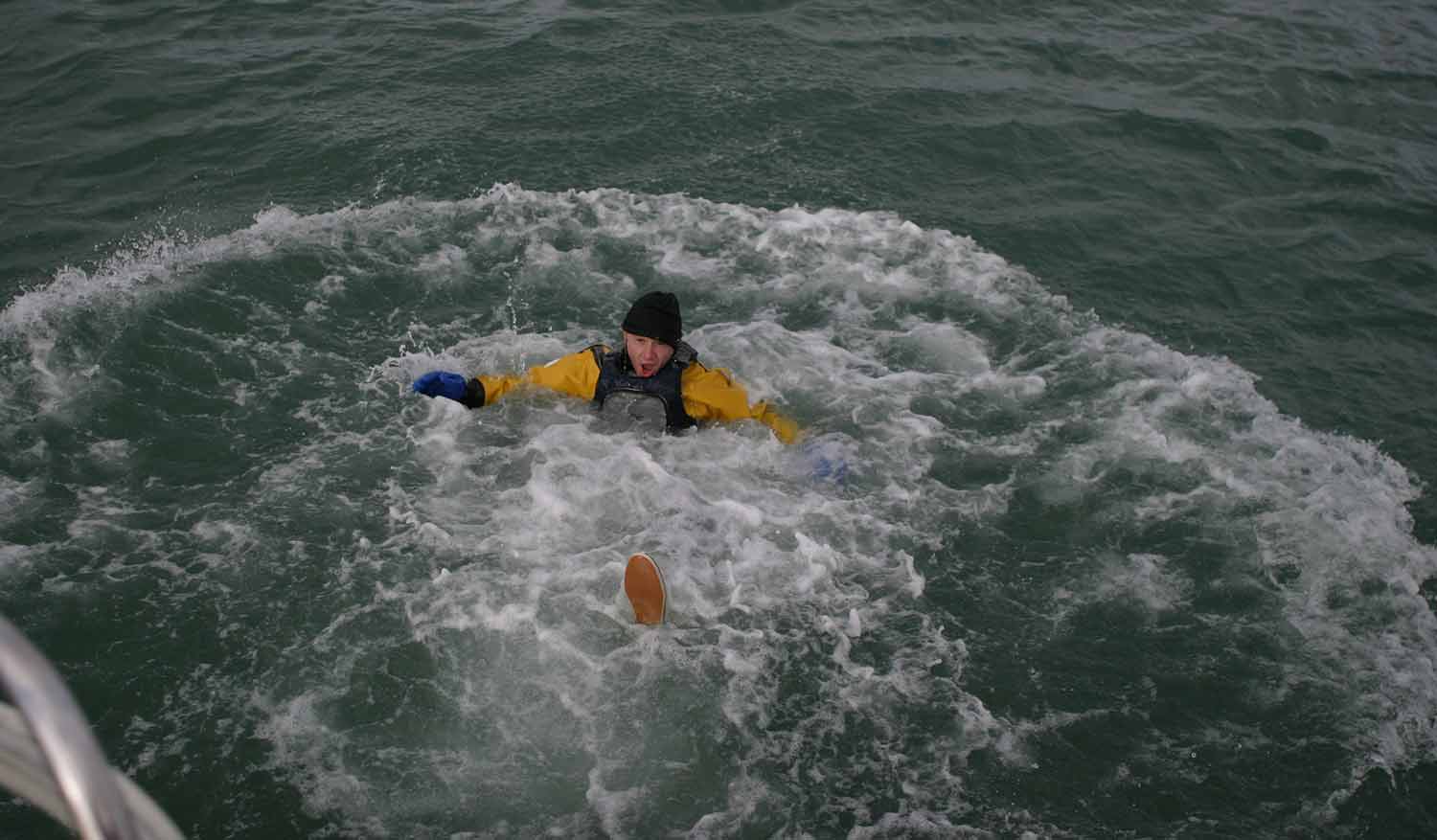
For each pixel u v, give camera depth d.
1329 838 4.11
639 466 5.53
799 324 6.92
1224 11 12.18
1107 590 5.10
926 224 8.03
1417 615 5.05
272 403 5.92
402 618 4.72
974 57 10.54
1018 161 8.93
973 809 4.11
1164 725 4.49
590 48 9.95
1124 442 6.03
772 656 4.64
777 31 10.58
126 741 4.16
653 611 4.61
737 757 4.24
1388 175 9.21
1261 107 10.15
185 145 8.37
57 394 5.86
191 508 5.23
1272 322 7.31
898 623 4.86
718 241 7.62
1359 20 12.19
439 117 8.81
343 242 7.29
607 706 4.39
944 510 5.50
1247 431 6.21
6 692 1.34
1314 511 5.60
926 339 6.84
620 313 6.88
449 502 5.35
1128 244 8.00
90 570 4.85
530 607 4.79
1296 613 5.03
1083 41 11.11
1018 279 7.50
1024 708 4.52
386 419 5.87
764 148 8.74
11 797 3.88
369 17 10.33
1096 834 4.05
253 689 4.39
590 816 3.99
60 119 8.65
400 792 4.04
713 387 5.89
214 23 10.15
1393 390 6.74
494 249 7.35
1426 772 4.35
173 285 6.74
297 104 8.91
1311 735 4.48
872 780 4.19
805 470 5.65
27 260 7.01
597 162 8.41
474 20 10.35
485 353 6.43
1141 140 9.41
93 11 10.22
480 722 4.30
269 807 3.96
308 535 5.11
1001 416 6.21
